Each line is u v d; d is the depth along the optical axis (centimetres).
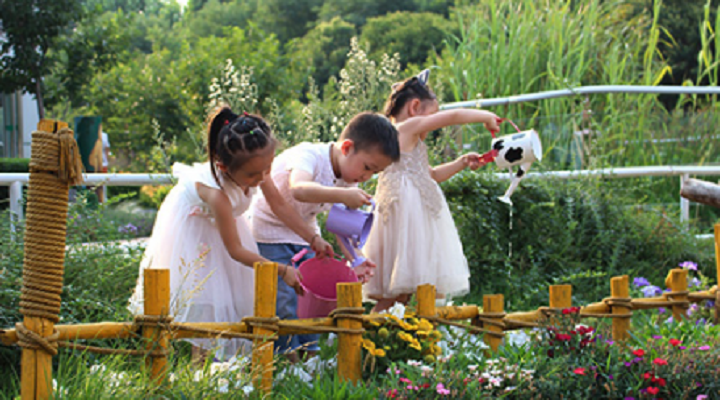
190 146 1423
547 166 645
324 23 3897
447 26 3341
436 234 362
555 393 264
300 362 296
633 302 365
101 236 432
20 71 1394
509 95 874
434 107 383
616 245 561
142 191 1359
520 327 323
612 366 279
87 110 1955
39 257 226
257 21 4809
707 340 331
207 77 1577
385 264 359
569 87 716
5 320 313
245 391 252
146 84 1659
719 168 675
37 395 227
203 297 302
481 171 545
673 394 271
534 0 996
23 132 1512
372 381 279
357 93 593
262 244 349
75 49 1464
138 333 254
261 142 286
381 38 3400
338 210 319
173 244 310
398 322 292
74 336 240
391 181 359
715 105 820
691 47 2239
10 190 443
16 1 1323
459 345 305
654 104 823
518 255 528
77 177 226
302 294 302
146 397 233
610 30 1020
